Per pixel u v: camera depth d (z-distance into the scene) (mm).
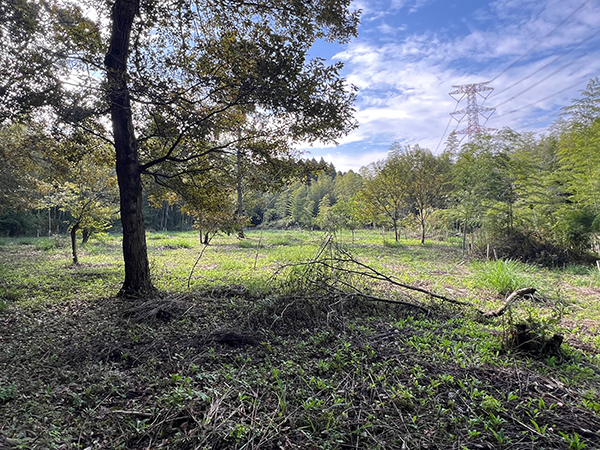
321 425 2787
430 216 25594
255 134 7555
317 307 5668
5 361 3965
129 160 6957
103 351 4258
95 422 2881
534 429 2730
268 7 6715
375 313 5871
